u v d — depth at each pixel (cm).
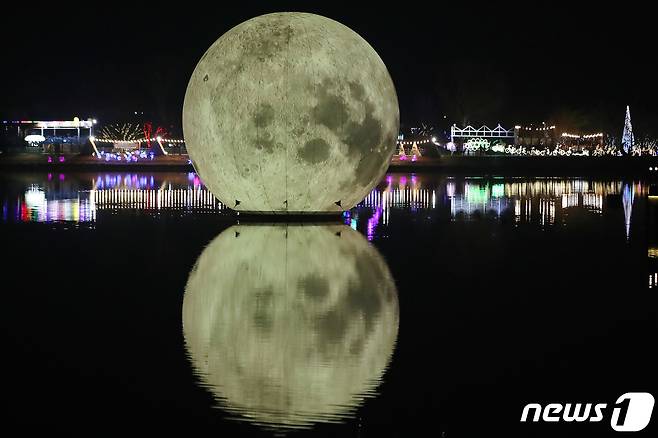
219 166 2620
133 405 986
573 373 1096
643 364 1133
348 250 2061
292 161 2553
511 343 1224
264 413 965
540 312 1410
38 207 3206
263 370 1102
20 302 1486
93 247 2120
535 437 920
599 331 1291
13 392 1026
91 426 930
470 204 3391
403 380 1068
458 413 972
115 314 1393
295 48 2550
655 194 3175
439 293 1553
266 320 1346
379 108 2631
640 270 1806
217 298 1505
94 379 1070
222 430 920
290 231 2428
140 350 1186
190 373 1091
